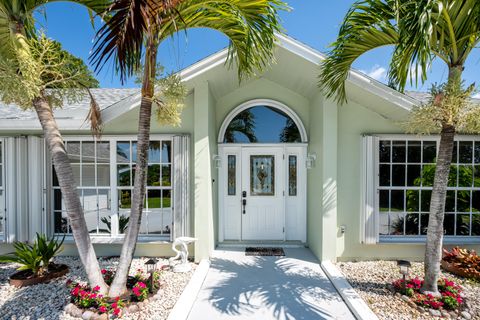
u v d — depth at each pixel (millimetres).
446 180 3975
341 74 4938
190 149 6066
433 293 4027
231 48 4797
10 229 5914
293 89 7086
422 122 3941
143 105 3902
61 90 4008
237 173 7453
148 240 6078
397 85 4344
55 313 3768
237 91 7305
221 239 7277
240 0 3680
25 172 6035
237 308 4078
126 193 6859
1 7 3338
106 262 5836
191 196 6059
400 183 6195
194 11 3893
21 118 5691
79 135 6059
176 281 4859
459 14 3361
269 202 7430
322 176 5844
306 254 6457
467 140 5875
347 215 6051
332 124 5816
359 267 5570
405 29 3305
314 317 3854
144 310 3814
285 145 7316
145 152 3951
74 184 3787
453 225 6219
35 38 3889
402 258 6027
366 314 3691
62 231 6430
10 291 4492
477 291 4465
